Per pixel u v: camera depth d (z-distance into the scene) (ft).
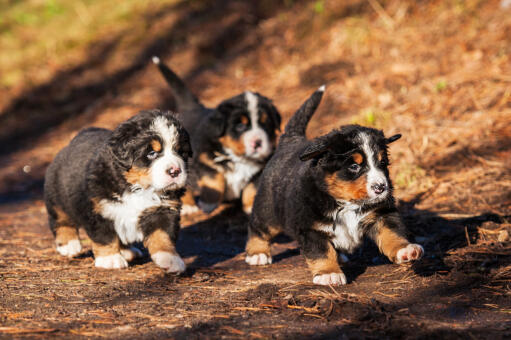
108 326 13.12
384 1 48.65
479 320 13.05
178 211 18.85
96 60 58.95
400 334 12.22
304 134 21.29
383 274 17.20
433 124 30.42
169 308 14.64
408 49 41.11
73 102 52.70
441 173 26.00
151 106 47.65
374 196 15.89
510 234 19.25
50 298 15.51
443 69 36.73
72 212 19.72
